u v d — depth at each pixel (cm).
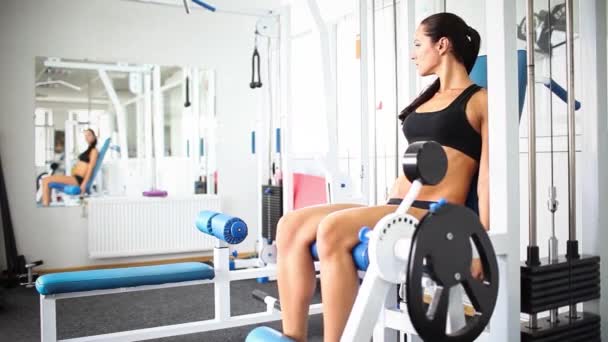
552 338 144
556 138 244
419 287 94
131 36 443
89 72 430
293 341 115
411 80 209
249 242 485
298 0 380
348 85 394
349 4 381
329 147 281
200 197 457
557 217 245
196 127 468
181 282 224
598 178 167
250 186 487
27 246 409
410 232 106
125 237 432
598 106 167
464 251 100
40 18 414
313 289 127
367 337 104
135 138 446
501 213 132
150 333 223
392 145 343
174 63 458
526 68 163
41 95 414
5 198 391
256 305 314
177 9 457
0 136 402
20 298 338
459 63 148
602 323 164
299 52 450
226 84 478
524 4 257
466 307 140
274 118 405
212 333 263
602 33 170
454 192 136
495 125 133
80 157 426
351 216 119
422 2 317
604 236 165
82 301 328
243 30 483
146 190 449
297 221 130
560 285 146
